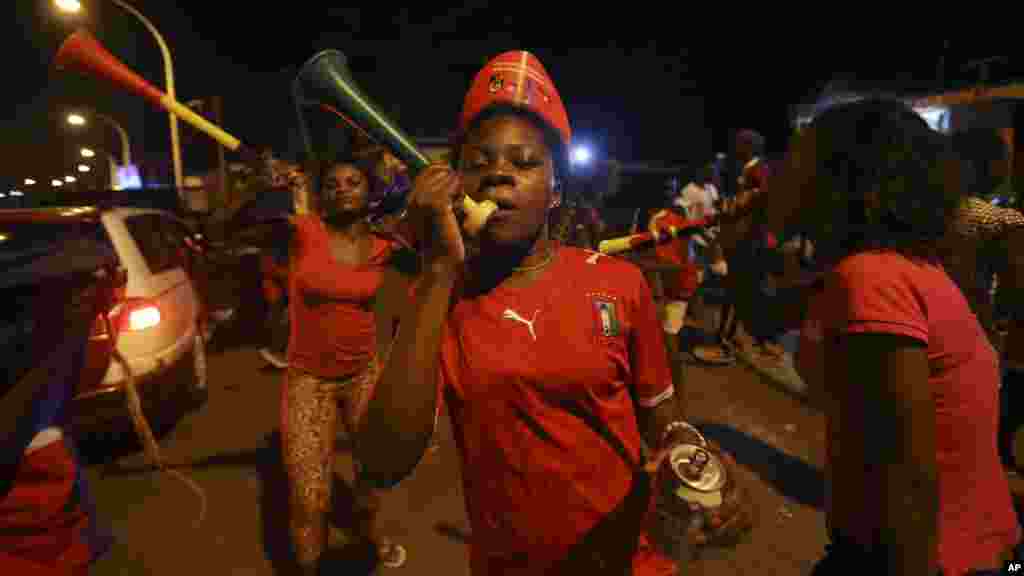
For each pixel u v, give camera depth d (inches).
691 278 166.7
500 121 42.9
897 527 35.4
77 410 139.6
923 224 40.2
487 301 43.6
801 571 108.5
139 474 148.4
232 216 117.3
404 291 55.9
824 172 44.7
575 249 47.5
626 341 44.9
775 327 70.4
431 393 38.6
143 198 379.6
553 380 41.4
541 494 42.4
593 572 43.5
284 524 126.6
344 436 170.4
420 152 44.5
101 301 54.7
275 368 239.0
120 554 116.5
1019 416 105.9
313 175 101.7
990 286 79.3
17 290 47.4
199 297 205.8
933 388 38.3
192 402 193.5
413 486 141.7
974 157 90.7
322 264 96.7
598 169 135.0
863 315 37.2
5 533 46.1
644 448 49.8
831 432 41.6
